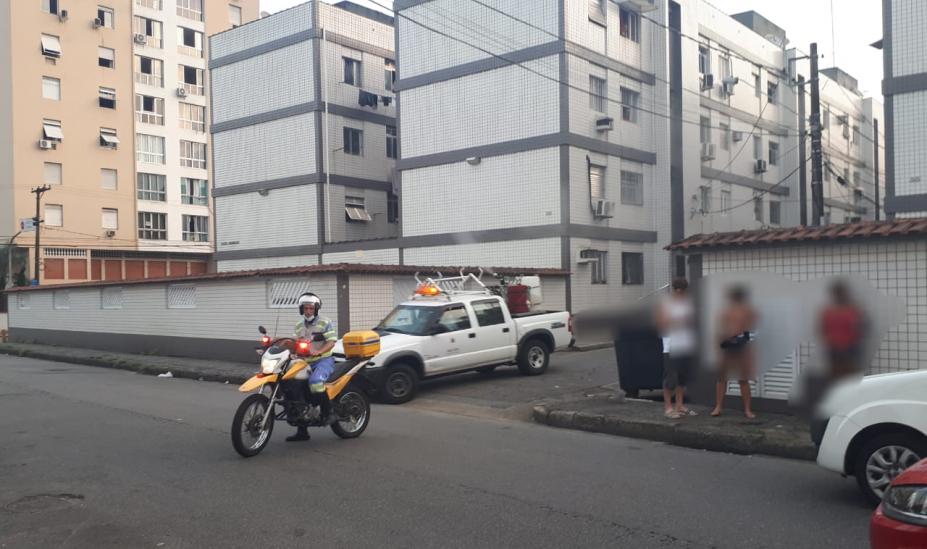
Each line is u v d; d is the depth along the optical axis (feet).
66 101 144.77
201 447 27.73
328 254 96.84
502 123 81.71
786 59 117.19
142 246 155.63
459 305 44.96
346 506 19.84
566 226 76.59
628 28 87.45
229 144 108.37
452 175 85.66
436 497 20.67
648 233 88.58
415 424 33.40
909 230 27.68
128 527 18.22
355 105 102.78
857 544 16.75
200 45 167.43
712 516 18.86
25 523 18.58
